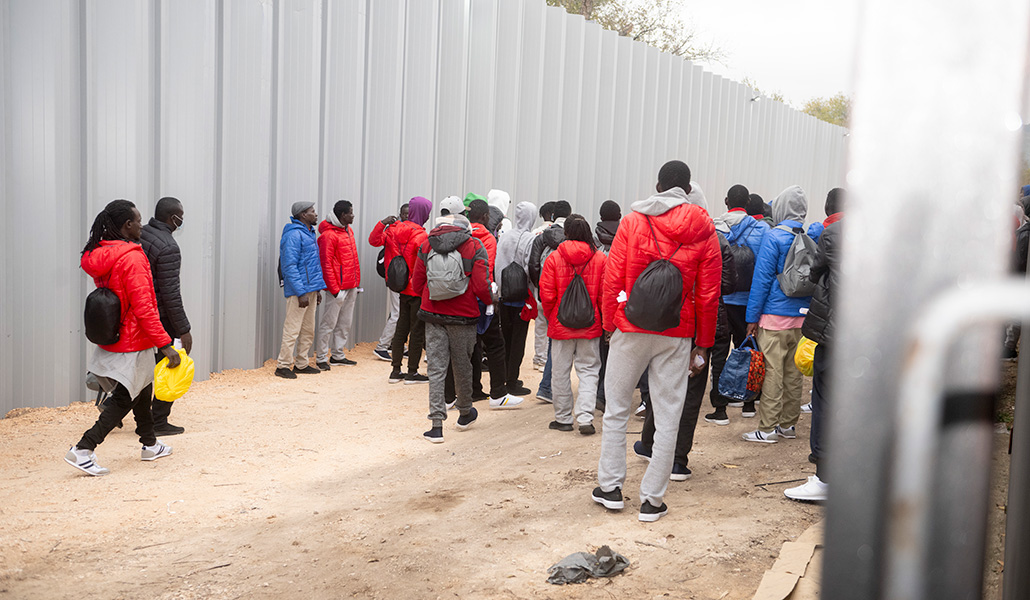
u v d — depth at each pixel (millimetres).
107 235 5168
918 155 645
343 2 10414
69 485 5125
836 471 657
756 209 7188
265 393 8180
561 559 4016
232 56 8797
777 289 6023
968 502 641
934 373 602
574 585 3697
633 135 17391
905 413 618
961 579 645
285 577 3805
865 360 645
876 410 639
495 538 4320
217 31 8648
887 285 644
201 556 4051
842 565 660
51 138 6980
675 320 4293
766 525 4461
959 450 631
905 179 646
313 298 9117
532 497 5031
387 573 3854
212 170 8617
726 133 21328
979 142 638
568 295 6371
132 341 5223
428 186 12336
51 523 4426
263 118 9242
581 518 4625
